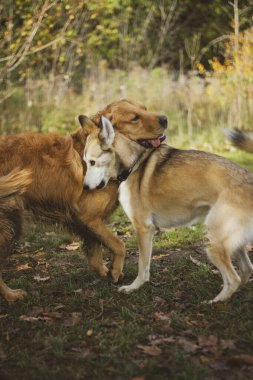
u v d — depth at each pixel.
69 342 4.27
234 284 4.80
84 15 15.06
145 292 5.23
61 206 5.63
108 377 3.74
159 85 15.85
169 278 5.65
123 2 18.20
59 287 5.59
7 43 14.13
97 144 5.35
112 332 4.41
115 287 5.57
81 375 3.78
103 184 5.45
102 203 5.64
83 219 5.66
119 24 18.25
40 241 7.38
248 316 4.55
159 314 4.73
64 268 6.30
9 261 6.66
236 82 13.64
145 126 5.54
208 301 4.90
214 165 5.04
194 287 5.30
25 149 5.55
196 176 5.06
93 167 5.37
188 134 13.60
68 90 15.76
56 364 3.95
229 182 4.88
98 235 5.68
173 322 4.53
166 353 4.01
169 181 5.20
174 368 3.78
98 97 15.33
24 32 12.60
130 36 19.16
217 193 4.91
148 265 5.40
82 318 4.75
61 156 5.58
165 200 5.25
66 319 4.75
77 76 17.41
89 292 5.34
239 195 4.81
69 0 13.40
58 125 14.33
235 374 3.70
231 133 5.10
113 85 15.80
